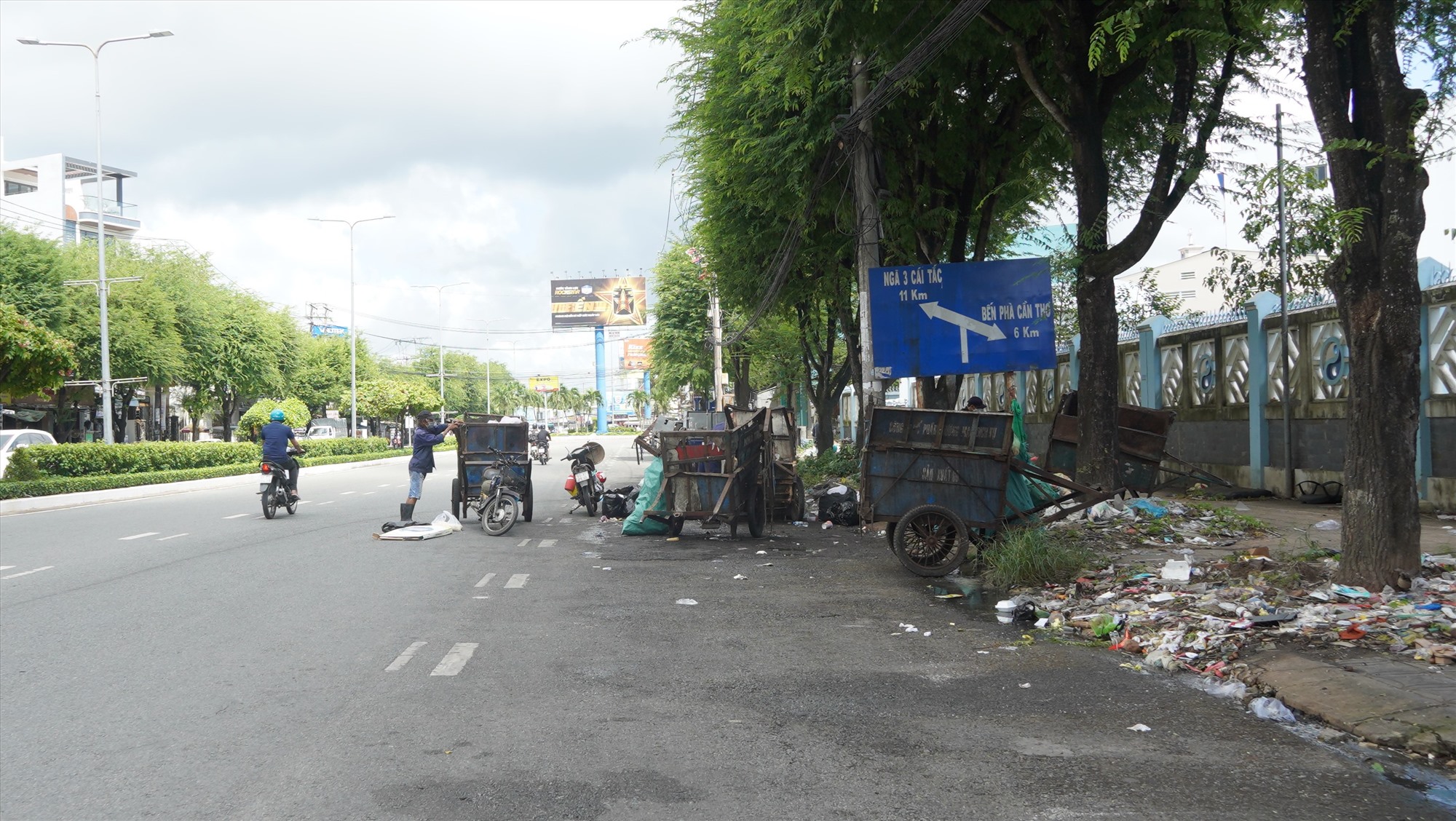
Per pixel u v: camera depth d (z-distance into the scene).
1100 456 12.31
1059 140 15.75
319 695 5.62
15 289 35.75
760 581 9.86
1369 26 6.88
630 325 116.06
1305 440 14.05
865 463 10.02
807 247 20.12
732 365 44.66
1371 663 5.46
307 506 20.73
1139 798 3.93
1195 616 6.88
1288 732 4.75
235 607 8.54
